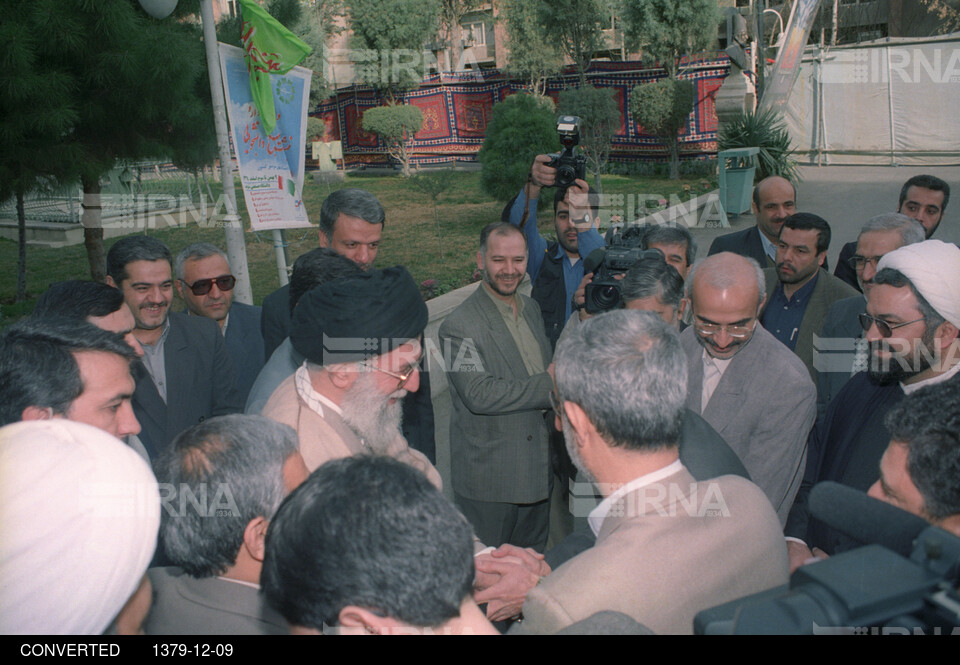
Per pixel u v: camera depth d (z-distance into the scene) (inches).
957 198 414.9
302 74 214.7
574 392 57.7
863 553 39.3
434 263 411.5
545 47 794.2
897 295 79.1
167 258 112.4
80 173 283.4
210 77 215.6
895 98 577.3
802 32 553.3
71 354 66.3
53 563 38.9
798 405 93.9
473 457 121.2
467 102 925.2
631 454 57.0
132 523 42.6
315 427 76.8
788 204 162.1
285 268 229.1
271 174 214.7
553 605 51.7
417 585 42.9
